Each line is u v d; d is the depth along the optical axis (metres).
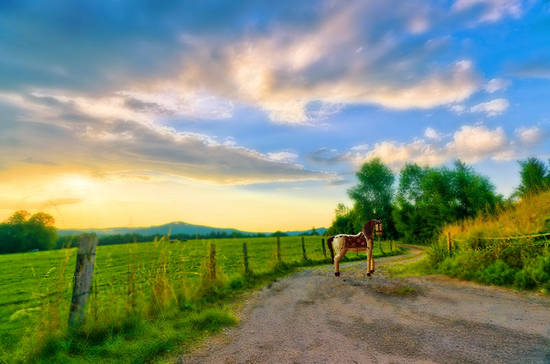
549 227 9.09
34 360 4.11
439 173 39.50
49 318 4.67
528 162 20.30
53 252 37.66
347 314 6.30
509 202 13.35
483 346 4.26
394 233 51.97
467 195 35.12
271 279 11.16
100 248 28.27
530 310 5.88
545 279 7.33
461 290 7.82
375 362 3.89
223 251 30.28
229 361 4.11
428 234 40.03
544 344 4.24
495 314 5.74
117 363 3.99
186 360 4.17
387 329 5.20
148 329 5.14
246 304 7.50
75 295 4.90
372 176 54.06
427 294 7.63
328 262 17.00
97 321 4.98
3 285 15.73
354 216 58.25
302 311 6.71
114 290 6.34
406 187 47.81
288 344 4.70
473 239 10.64
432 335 4.80
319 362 3.98
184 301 7.02
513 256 8.75
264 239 54.38
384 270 12.30
